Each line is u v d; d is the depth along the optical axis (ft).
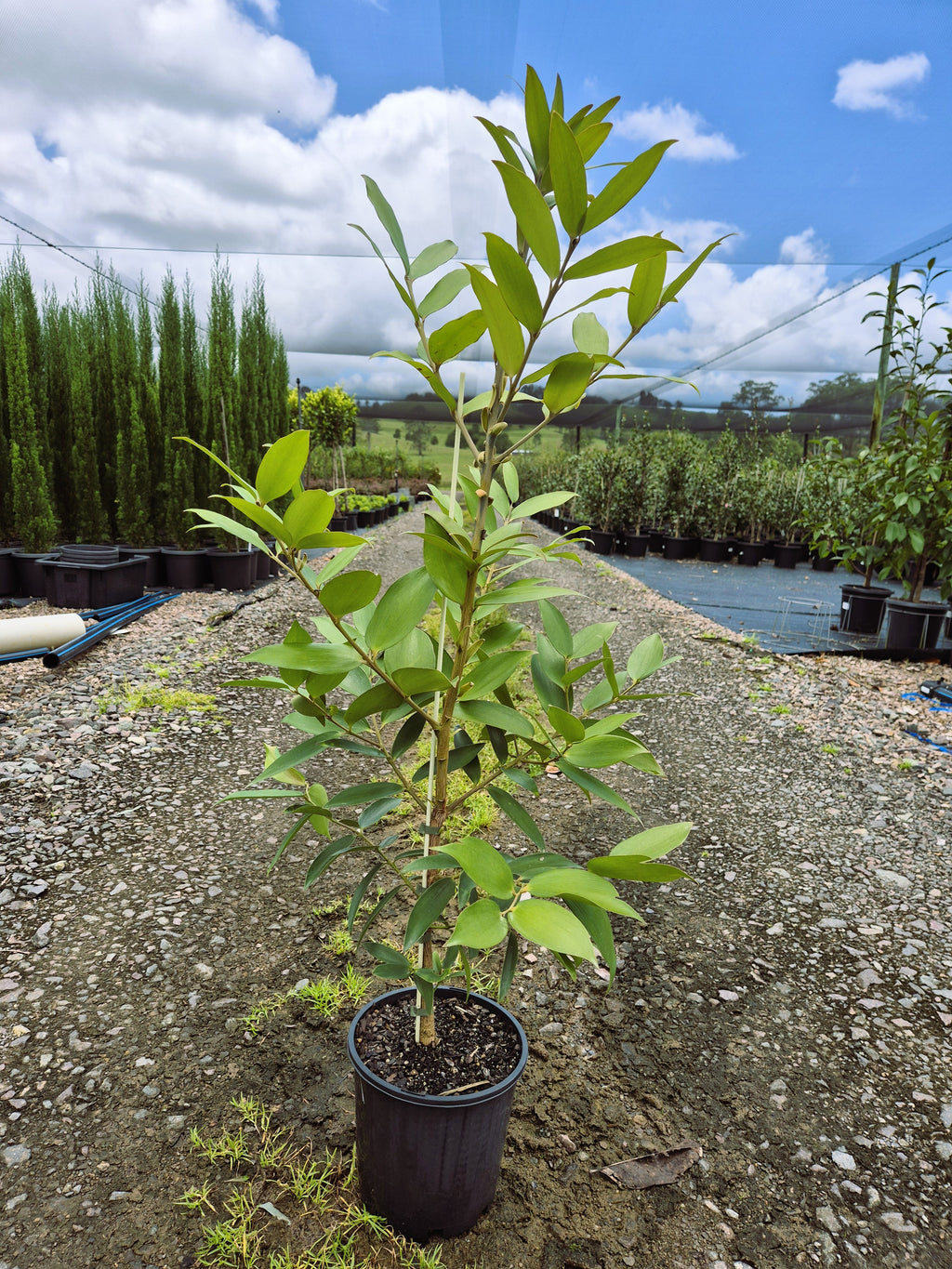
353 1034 4.34
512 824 9.45
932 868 8.58
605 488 40.19
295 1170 4.67
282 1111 5.13
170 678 13.89
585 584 28.63
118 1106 5.09
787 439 46.24
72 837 8.38
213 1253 4.17
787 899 8.00
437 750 3.85
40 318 23.88
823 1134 5.14
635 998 6.46
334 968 6.60
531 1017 6.18
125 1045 5.62
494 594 3.34
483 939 2.25
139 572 19.29
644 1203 4.62
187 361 24.26
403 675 3.10
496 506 4.03
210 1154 4.73
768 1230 4.47
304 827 9.08
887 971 6.86
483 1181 4.24
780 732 12.82
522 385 2.93
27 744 10.36
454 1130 3.93
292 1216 4.41
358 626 3.87
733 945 7.21
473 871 2.50
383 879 8.00
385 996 4.76
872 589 20.48
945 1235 4.46
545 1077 5.57
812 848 9.05
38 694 12.40
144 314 24.07
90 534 22.91
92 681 13.25
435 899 3.31
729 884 8.27
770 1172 4.84
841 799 10.37
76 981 6.25
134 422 22.56
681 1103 5.37
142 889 7.61
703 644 18.57
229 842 8.66
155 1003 6.07
